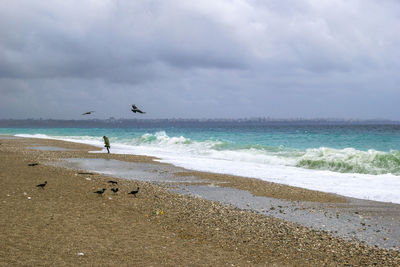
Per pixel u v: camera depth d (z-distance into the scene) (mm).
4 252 7613
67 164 26047
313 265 8508
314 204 15305
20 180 16531
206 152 37094
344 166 25500
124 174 22766
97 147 45469
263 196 16812
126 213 12172
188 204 14305
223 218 12453
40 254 7672
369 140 55844
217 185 19438
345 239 10641
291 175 23250
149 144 52719
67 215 11102
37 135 81938
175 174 23094
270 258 8867
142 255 8219
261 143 53719
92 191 15203
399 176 21953
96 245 8625
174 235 10250
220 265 8047
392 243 10328
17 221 10000
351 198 16422
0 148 36375
